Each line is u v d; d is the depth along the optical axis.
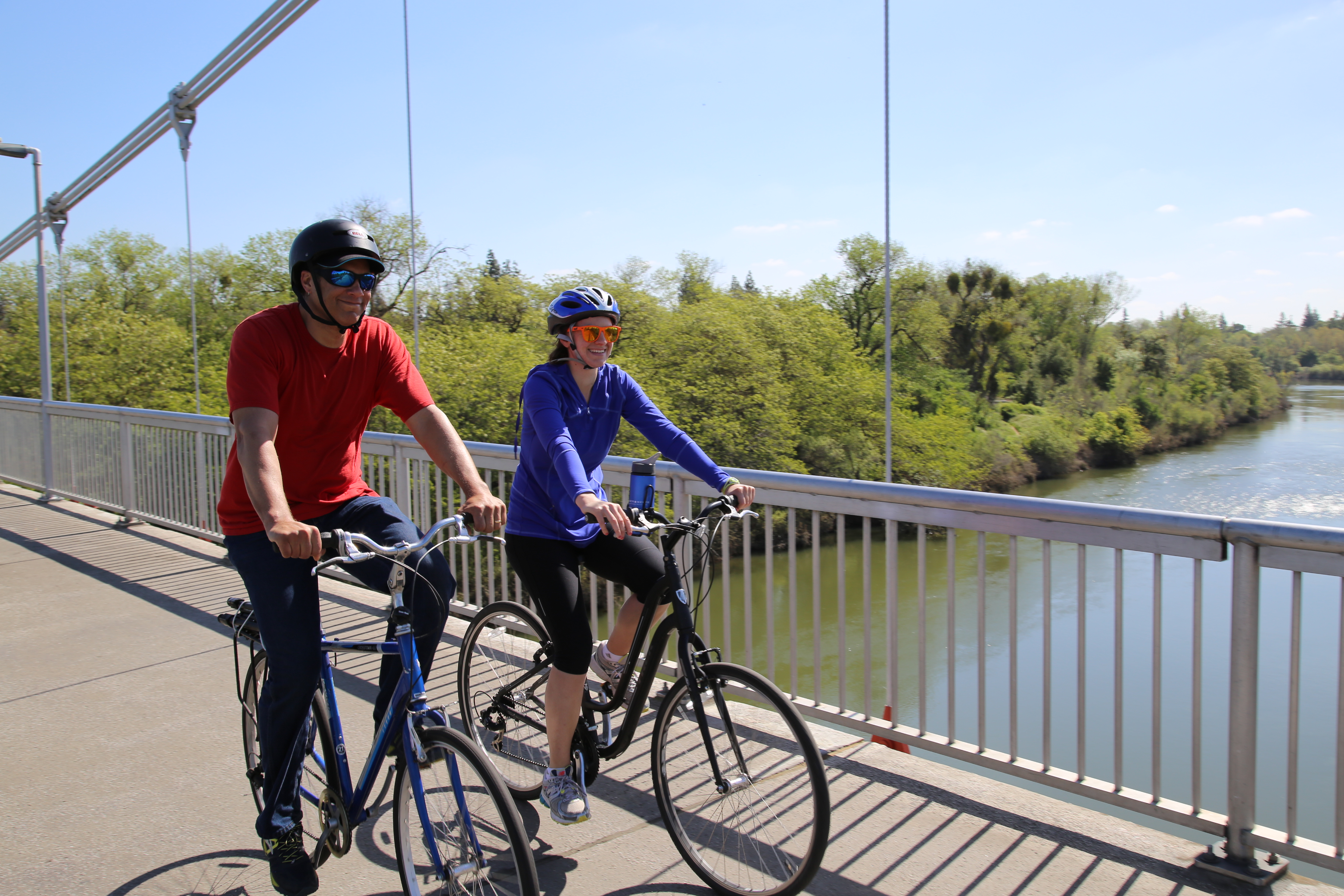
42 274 9.24
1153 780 2.31
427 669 2.00
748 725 3.04
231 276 31.38
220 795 2.71
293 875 2.05
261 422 1.92
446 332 26.53
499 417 23.06
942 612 12.23
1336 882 6.23
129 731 3.20
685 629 2.16
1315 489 10.15
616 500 3.60
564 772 2.23
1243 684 2.14
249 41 7.53
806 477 2.92
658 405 23.31
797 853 2.13
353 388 2.14
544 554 2.25
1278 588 9.52
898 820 2.45
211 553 6.07
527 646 2.72
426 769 1.90
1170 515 2.19
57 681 3.71
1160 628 2.26
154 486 6.80
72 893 2.20
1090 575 11.99
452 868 1.86
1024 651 10.57
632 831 2.47
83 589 5.17
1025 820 2.45
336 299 1.97
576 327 2.26
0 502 8.33
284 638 1.96
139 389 30.09
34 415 8.54
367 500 2.18
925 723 2.74
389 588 1.93
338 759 2.03
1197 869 2.20
